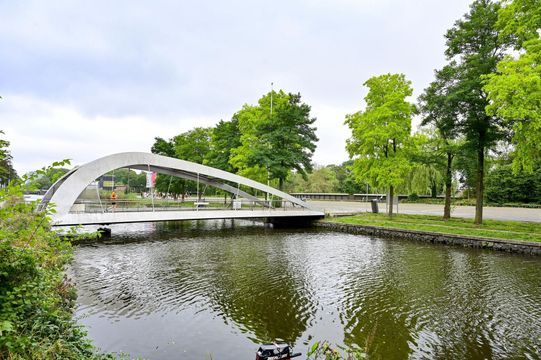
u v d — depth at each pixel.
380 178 25.44
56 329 5.39
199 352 7.47
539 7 15.19
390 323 8.97
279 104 31.00
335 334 8.36
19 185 4.23
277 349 6.97
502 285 12.09
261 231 25.98
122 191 37.31
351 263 15.41
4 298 4.42
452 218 25.80
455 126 22.20
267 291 11.43
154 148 39.12
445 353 7.48
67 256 6.71
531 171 16.67
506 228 20.70
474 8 21.31
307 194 61.03
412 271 14.02
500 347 7.73
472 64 20.45
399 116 25.27
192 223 30.66
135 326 8.69
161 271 13.75
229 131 35.59
